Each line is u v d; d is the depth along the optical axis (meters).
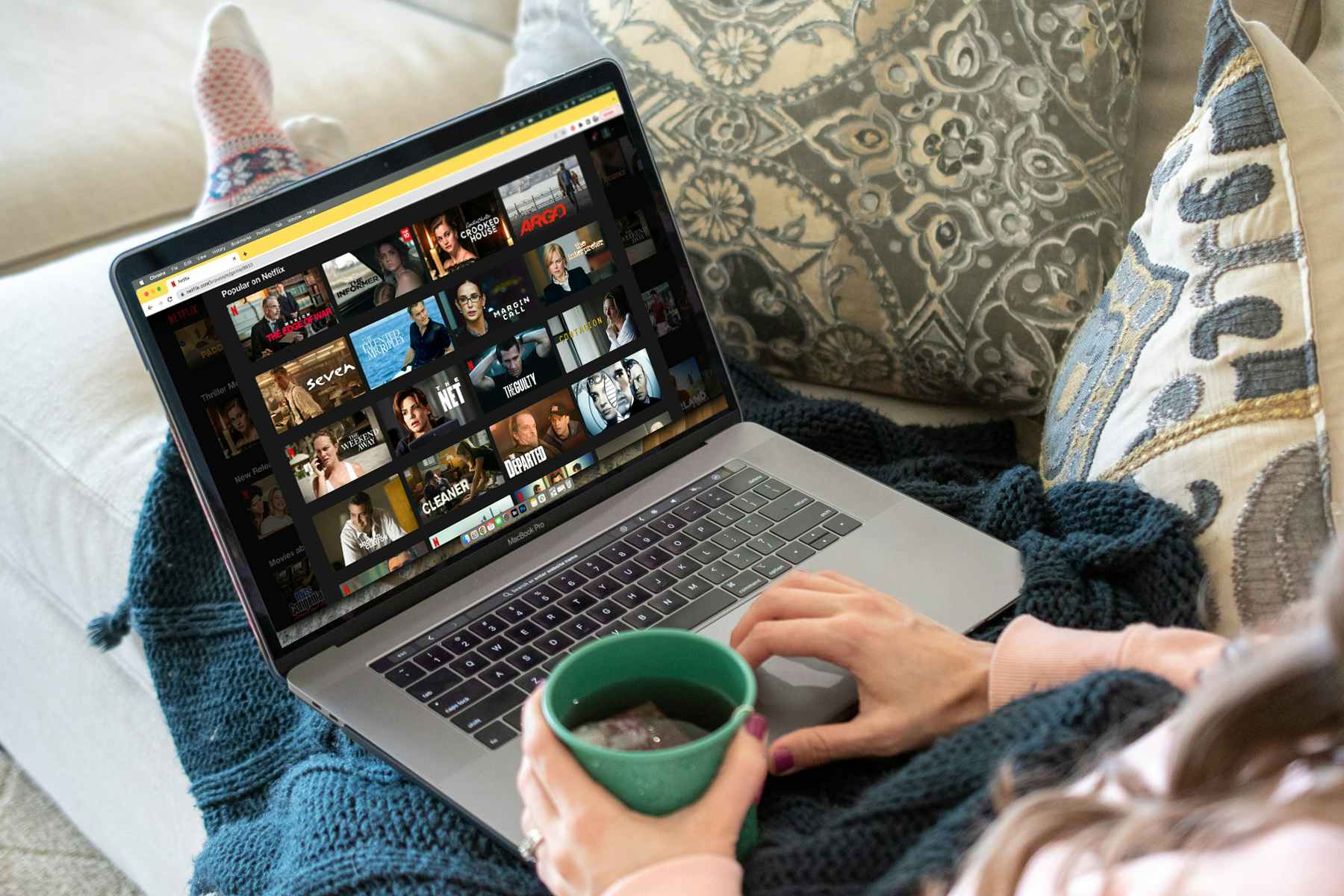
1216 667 0.45
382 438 0.71
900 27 0.90
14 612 1.05
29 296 1.07
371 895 0.57
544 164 0.78
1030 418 0.97
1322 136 0.69
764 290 0.97
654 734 0.48
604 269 0.80
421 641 0.68
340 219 0.70
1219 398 0.67
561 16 1.03
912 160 0.91
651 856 0.44
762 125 0.93
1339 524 0.63
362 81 1.72
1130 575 0.67
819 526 0.76
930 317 0.92
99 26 1.78
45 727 1.11
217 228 0.66
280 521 0.67
